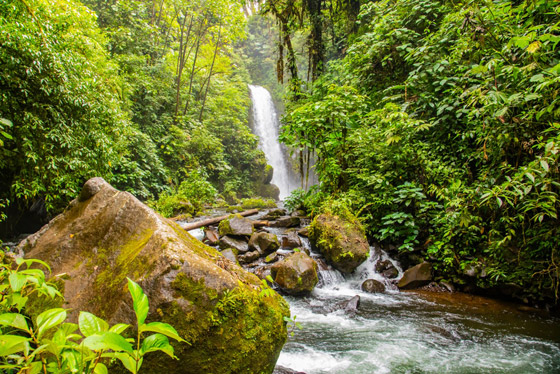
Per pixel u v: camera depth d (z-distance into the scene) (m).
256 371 1.59
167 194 10.58
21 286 0.80
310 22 8.80
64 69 5.03
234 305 1.55
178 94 13.65
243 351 1.54
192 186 10.52
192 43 14.65
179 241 1.73
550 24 3.04
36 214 6.44
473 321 3.39
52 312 0.67
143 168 10.47
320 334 3.11
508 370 2.48
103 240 1.93
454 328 3.22
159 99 13.14
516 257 3.82
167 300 1.43
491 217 3.94
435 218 4.56
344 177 5.91
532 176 2.72
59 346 0.62
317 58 8.63
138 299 0.61
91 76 5.93
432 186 4.66
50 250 1.99
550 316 3.49
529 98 2.82
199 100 16.06
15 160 5.00
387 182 5.07
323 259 4.91
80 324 0.59
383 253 5.10
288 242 5.27
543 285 3.62
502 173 3.67
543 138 3.24
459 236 4.35
